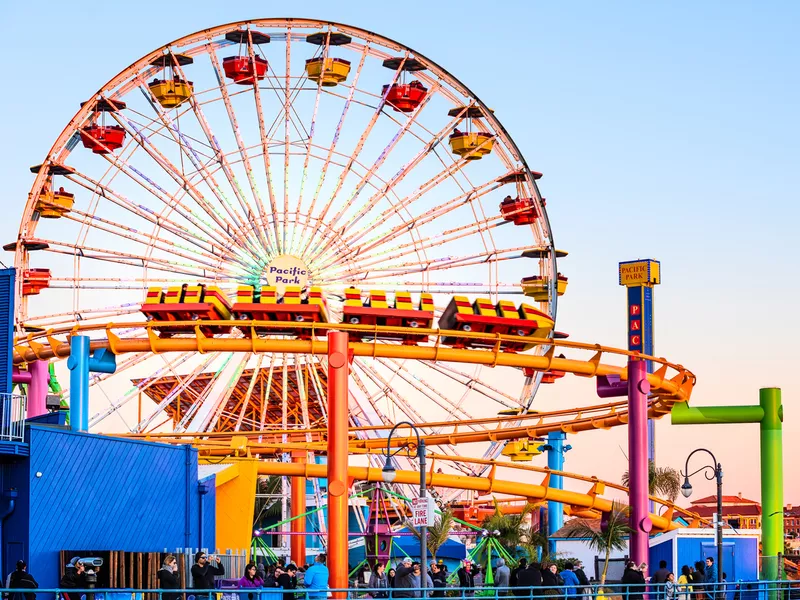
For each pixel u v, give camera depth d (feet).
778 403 194.49
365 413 239.30
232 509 167.73
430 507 125.80
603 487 213.87
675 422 193.67
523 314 179.52
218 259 251.80
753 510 644.27
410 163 255.50
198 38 253.24
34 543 115.24
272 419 295.07
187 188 250.78
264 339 171.01
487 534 195.83
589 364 179.22
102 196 250.37
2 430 118.32
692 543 193.26
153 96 252.42
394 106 257.96
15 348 183.52
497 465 209.15
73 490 122.11
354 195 253.44
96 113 250.37
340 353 150.10
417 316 173.27
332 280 252.21
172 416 286.66
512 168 255.50
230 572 152.56
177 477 144.77
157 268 250.78
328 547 146.30
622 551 206.59
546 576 127.03
